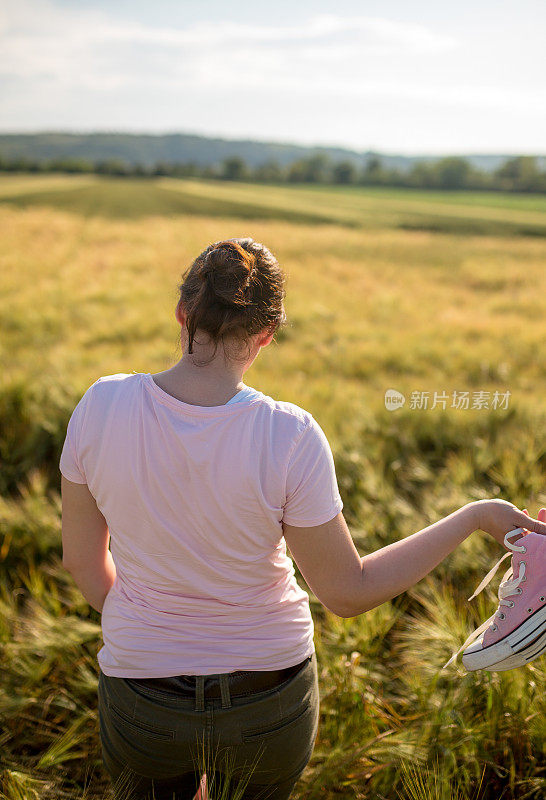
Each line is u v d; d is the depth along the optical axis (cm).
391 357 639
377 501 305
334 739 175
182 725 100
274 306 98
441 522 108
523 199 8119
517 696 175
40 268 1395
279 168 12838
